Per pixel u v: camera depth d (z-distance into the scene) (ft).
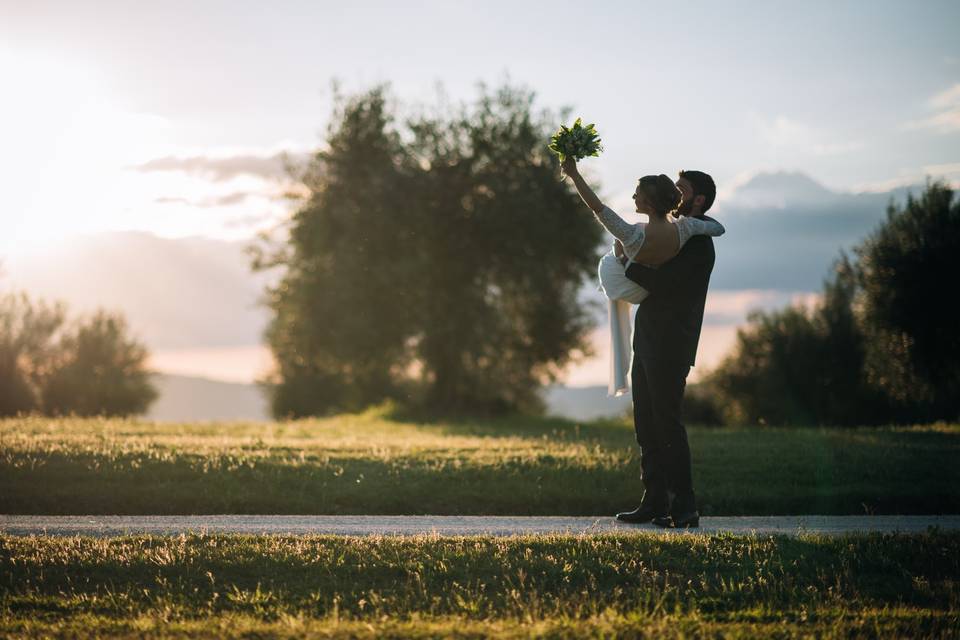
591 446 41.37
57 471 30.17
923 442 45.21
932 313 91.30
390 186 110.93
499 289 119.75
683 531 24.47
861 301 97.25
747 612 18.34
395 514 28.99
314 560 20.52
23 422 54.54
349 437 52.70
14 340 179.73
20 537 22.43
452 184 112.98
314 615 17.95
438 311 111.55
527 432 64.90
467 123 116.88
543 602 18.53
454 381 117.50
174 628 16.72
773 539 22.82
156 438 41.34
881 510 30.17
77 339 188.14
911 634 17.34
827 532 25.17
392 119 118.21
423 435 59.93
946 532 24.50
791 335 140.97
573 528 25.34
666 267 24.44
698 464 34.71
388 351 115.65
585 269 117.80
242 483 30.25
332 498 29.48
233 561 20.35
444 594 19.13
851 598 19.69
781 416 139.54
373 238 111.04
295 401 184.55
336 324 112.06
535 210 111.55
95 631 16.62
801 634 17.08
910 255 91.86
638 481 31.91
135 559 20.42
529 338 124.26
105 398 187.42
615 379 26.78
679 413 25.23
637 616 17.58
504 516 28.63
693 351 24.93
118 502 28.17
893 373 98.58
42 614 17.57
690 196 25.54
